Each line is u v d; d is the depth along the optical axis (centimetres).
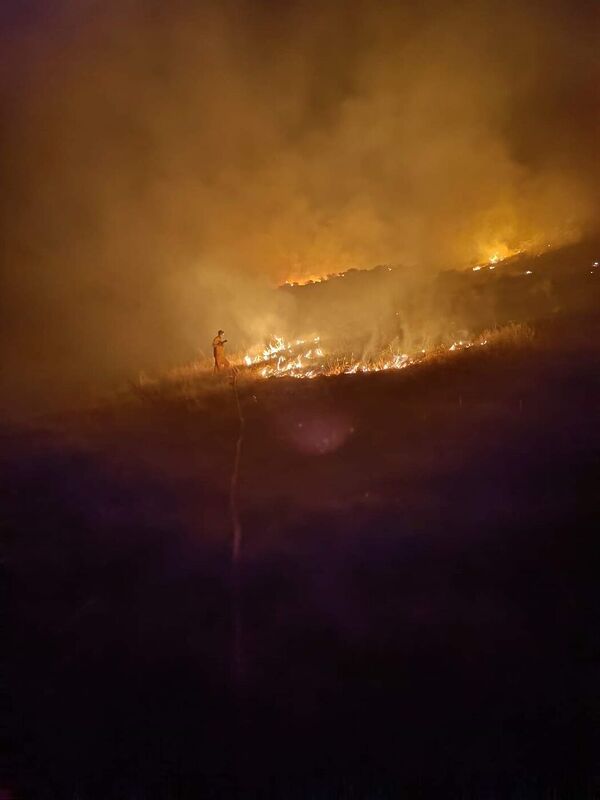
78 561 823
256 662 585
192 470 1095
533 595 617
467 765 456
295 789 454
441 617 607
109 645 639
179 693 562
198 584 726
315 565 726
